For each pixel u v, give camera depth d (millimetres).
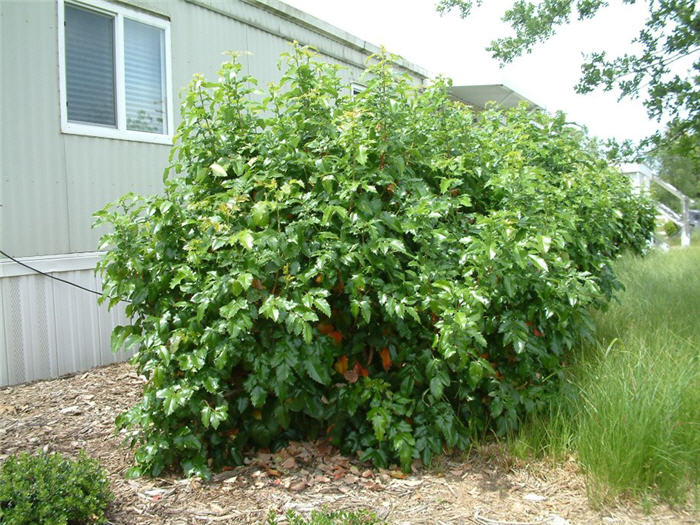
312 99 3094
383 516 2328
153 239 2887
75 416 3502
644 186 11164
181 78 5379
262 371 2562
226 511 2357
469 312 2529
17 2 4168
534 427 2941
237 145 3121
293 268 2637
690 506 2406
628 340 3838
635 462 2512
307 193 2818
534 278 2912
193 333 2582
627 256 8266
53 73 4398
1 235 4117
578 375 3365
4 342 4160
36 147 4301
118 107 4898
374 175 2824
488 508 2410
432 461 2826
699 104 6395
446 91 3779
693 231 20875
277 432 2875
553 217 3438
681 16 6375
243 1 5930
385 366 2861
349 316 2803
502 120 4809
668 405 2754
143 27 5090
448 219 3213
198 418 2691
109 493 2342
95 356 4738
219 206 2699
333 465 2822
